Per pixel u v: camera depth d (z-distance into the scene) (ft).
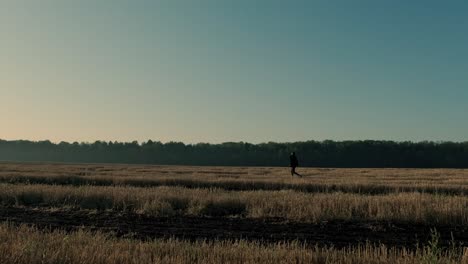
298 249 31.37
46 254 26.17
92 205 64.69
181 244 32.86
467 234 45.27
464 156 422.82
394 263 26.96
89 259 25.80
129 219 55.06
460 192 83.92
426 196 62.59
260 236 44.34
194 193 70.95
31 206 67.10
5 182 107.65
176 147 584.40
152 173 149.89
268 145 530.27
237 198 62.90
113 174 139.23
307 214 53.31
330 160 450.30
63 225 50.62
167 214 57.82
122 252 27.94
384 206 55.31
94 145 654.12
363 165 435.94
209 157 537.65
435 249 26.50
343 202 57.82
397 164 425.69
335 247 38.93
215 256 28.48
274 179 109.40
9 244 29.01
